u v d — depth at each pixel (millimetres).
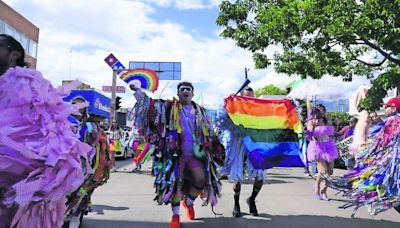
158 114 5215
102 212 6387
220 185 5492
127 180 10633
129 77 5250
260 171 6152
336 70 15086
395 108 5711
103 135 5121
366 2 10617
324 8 11242
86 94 16344
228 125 6254
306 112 8078
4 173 2191
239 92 6723
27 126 2279
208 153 5375
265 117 6363
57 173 2238
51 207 2352
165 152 5211
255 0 14922
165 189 5164
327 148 7832
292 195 8203
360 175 5387
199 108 5504
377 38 10547
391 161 5031
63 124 2404
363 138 7469
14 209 2195
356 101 14086
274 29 12492
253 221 5898
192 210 5938
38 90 2352
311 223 5805
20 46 2732
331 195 8219
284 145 6309
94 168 4727
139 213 6336
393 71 12023
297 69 15227
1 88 2383
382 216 6297
